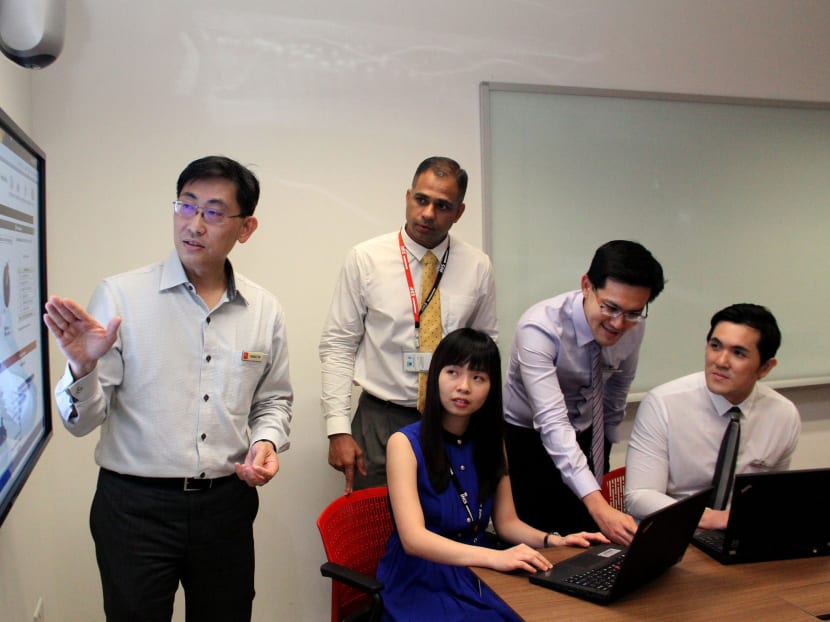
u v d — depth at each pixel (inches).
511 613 62.2
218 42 97.0
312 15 101.0
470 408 68.9
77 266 92.3
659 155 120.1
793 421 80.6
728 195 124.8
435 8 106.7
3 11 50.4
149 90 94.4
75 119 91.5
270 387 73.2
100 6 92.1
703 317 124.6
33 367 68.8
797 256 129.8
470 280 91.3
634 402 120.6
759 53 125.8
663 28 119.7
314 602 105.3
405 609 63.9
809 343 131.3
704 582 58.1
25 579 74.3
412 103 106.3
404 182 106.3
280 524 103.3
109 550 62.4
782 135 127.6
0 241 56.1
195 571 65.6
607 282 70.6
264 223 100.3
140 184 94.3
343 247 104.0
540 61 112.9
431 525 68.7
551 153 114.0
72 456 93.0
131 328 62.4
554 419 76.3
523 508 89.3
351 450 86.6
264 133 99.5
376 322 89.6
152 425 62.5
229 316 67.2
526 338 80.2
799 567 61.4
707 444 78.3
